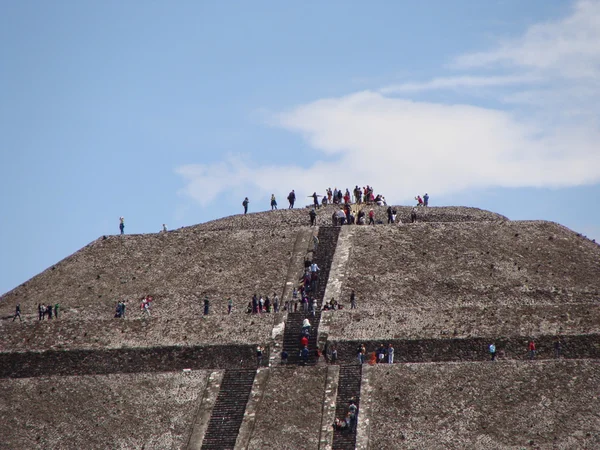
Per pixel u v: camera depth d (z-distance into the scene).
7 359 189.38
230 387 172.88
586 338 180.50
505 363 171.25
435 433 158.75
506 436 157.25
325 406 165.50
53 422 168.38
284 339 186.50
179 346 187.25
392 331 185.50
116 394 173.12
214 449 160.25
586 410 160.50
